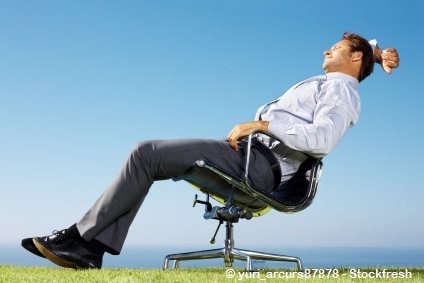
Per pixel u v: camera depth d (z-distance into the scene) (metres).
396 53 3.11
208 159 2.46
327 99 2.65
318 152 2.50
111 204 2.44
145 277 2.15
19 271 2.53
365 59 2.90
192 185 2.66
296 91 2.80
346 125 2.59
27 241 2.50
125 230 2.50
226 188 2.58
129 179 2.44
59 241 2.46
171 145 2.45
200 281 2.04
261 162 2.57
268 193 2.57
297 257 2.75
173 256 2.78
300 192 2.69
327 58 2.93
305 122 2.70
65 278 2.11
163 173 2.48
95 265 2.49
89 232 2.44
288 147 2.65
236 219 2.60
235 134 2.45
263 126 2.42
